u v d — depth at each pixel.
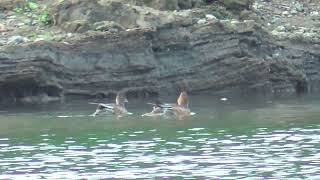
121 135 57.78
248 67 88.44
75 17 87.19
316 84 95.94
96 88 82.31
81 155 50.97
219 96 84.81
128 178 44.56
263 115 67.75
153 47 85.44
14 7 92.19
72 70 81.19
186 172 45.78
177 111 67.62
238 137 56.44
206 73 87.06
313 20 105.62
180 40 86.31
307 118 65.62
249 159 49.00
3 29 86.81
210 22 87.94
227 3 97.88
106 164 48.19
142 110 71.81
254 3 107.31
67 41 82.19
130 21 86.62
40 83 79.50
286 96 85.06
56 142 55.50
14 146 54.31
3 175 45.66
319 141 54.53
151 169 46.66
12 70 78.31
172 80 85.94
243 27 89.81
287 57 93.44
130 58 83.44
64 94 80.94
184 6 94.81
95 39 82.56
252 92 88.81
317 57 96.38
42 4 93.69
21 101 79.44
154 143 54.50
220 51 87.69
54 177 45.06
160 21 86.25
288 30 100.50
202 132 58.66
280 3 109.88
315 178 43.94
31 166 47.97
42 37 84.06
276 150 51.62
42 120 66.12
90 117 67.38
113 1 87.50
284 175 44.75
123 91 81.88
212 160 48.84
